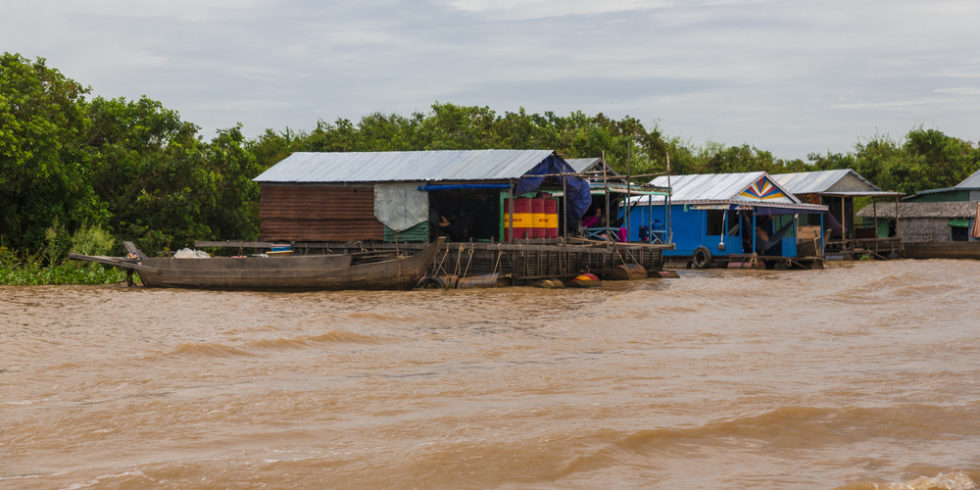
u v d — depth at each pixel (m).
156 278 23.23
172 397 8.19
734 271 31.34
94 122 32.97
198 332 13.28
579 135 49.19
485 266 24.16
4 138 25.84
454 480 5.56
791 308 17.30
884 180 53.47
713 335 13.18
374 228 26.66
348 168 27.66
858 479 5.56
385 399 8.11
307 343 12.04
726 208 33.59
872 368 9.90
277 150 45.69
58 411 7.52
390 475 5.65
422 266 22.52
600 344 12.17
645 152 58.31
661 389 8.57
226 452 6.23
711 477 5.65
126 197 31.95
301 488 5.41
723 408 7.59
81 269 25.67
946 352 11.20
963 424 7.05
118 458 6.11
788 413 7.24
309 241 27.14
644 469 5.82
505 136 50.75
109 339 12.41
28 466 5.89
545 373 9.61
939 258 39.97
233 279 22.38
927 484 5.43
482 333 13.44
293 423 7.15
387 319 15.15
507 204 26.53
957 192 45.91
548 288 23.25
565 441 6.36
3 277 23.98
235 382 9.05
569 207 26.81
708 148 59.62
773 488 5.41
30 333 12.95
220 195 33.50
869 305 17.91
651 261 28.00
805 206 35.62
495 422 7.11
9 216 27.89
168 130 34.69
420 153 27.98
